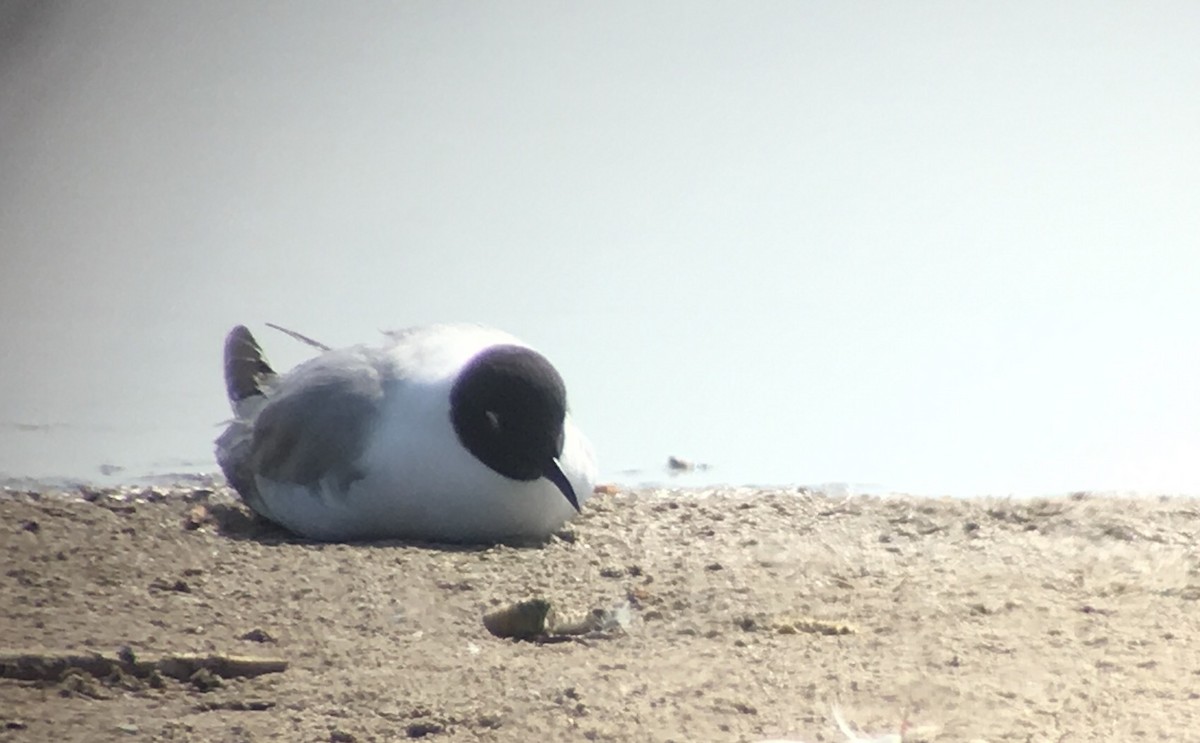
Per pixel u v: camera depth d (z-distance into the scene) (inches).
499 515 555.2
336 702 381.1
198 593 483.5
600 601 475.2
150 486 661.9
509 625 444.5
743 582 495.8
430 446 547.5
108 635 433.7
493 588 492.1
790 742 339.3
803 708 365.1
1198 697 366.6
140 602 472.4
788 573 508.4
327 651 425.1
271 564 518.6
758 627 444.1
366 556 531.8
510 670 404.5
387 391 559.5
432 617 461.7
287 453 567.2
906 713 359.3
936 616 449.4
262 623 452.8
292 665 412.8
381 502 555.2
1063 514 590.6
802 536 569.9
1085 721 350.0
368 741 354.3
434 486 549.3
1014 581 491.2
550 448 551.5
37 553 527.8
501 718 364.2
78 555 526.9
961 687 376.8
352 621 456.1
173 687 396.2
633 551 546.3
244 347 631.8
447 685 391.9
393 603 474.3
